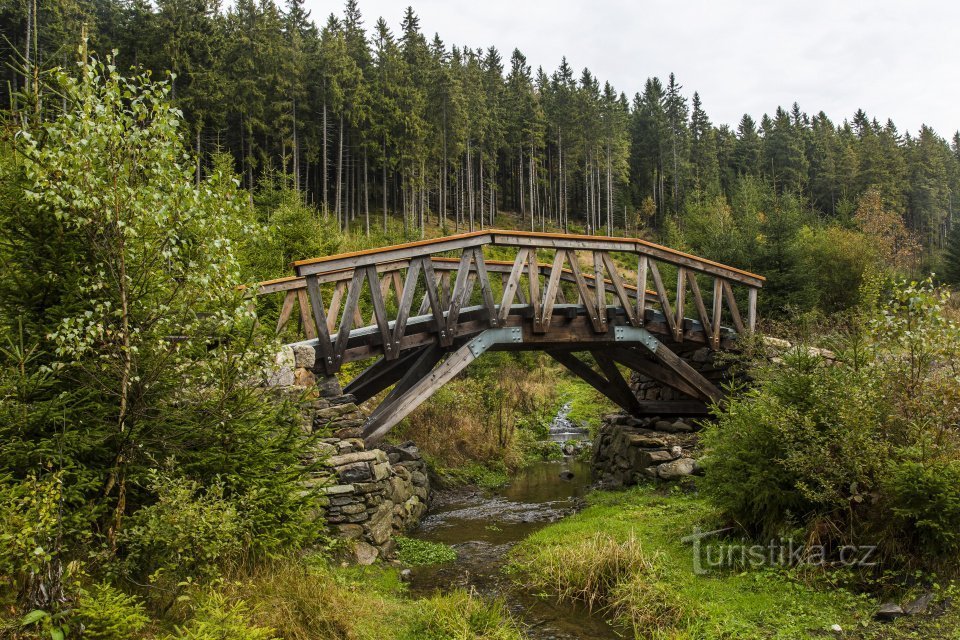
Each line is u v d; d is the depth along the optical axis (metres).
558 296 14.12
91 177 4.53
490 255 45.69
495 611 5.99
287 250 15.93
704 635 5.46
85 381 4.96
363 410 11.23
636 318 12.29
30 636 3.56
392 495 9.76
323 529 6.97
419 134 53.28
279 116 49.59
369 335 9.81
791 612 5.72
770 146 79.25
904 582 5.76
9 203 4.82
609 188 65.75
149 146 4.96
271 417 6.16
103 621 3.87
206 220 5.01
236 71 48.75
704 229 35.78
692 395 13.30
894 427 6.76
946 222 77.38
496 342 10.82
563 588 6.96
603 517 9.77
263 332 6.11
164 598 4.66
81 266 5.03
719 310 13.27
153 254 5.08
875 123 101.38
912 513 5.79
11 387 4.36
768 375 8.18
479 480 15.20
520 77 81.31
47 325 4.92
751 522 7.39
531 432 20.52
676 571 6.81
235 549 5.31
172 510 4.62
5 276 4.88
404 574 7.70
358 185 58.78
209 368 5.30
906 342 7.00
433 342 10.56
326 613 5.14
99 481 4.67
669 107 78.31
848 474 6.48
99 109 4.54
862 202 48.00
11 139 4.72
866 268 20.98
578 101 67.50
